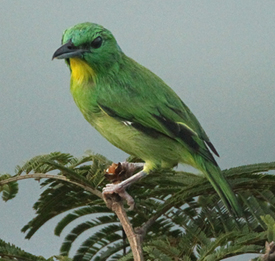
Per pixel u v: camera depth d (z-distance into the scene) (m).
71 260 5.88
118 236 7.58
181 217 7.25
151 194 7.83
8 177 7.52
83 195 7.77
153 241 6.19
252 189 7.45
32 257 5.99
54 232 7.86
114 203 6.83
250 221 7.05
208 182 7.41
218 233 6.91
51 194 7.74
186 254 6.49
